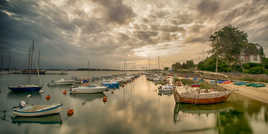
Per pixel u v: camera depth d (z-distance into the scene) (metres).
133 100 23.83
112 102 22.53
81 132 11.96
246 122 13.60
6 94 29.23
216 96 19.58
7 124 13.73
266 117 14.79
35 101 23.34
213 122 13.95
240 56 59.00
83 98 25.59
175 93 21.17
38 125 13.47
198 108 18.47
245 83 34.09
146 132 11.91
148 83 52.84
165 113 16.91
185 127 12.84
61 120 14.58
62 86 42.72
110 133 11.77
